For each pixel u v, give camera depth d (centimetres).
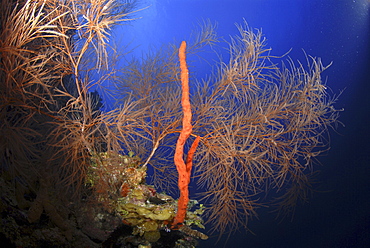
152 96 300
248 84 261
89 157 238
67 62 247
